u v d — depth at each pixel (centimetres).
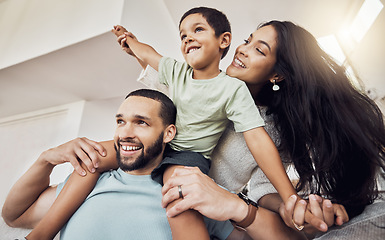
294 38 97
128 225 73
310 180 94
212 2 268
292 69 96
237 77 95
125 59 201
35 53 201
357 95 97
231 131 101
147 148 82
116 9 183
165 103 89
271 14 285
